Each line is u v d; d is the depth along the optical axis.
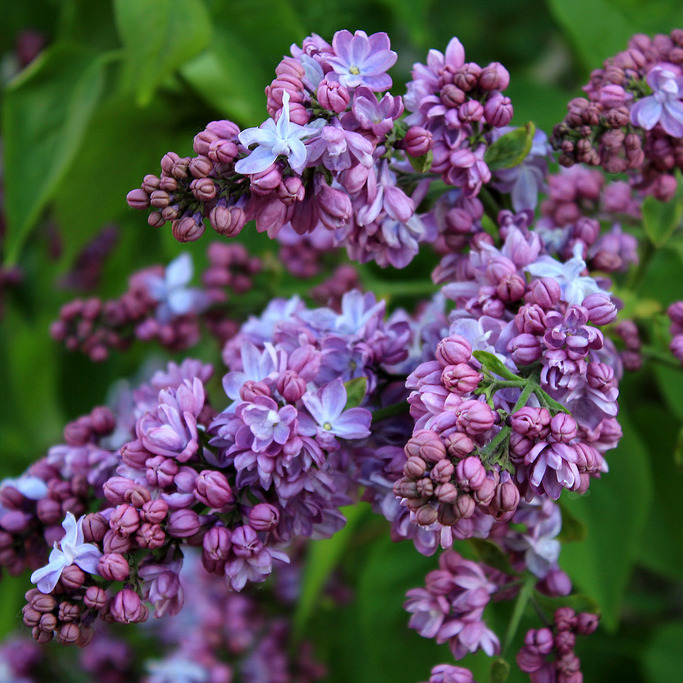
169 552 0.81
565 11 0.99
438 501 0.78
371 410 0.84
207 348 1.09
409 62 1.11
